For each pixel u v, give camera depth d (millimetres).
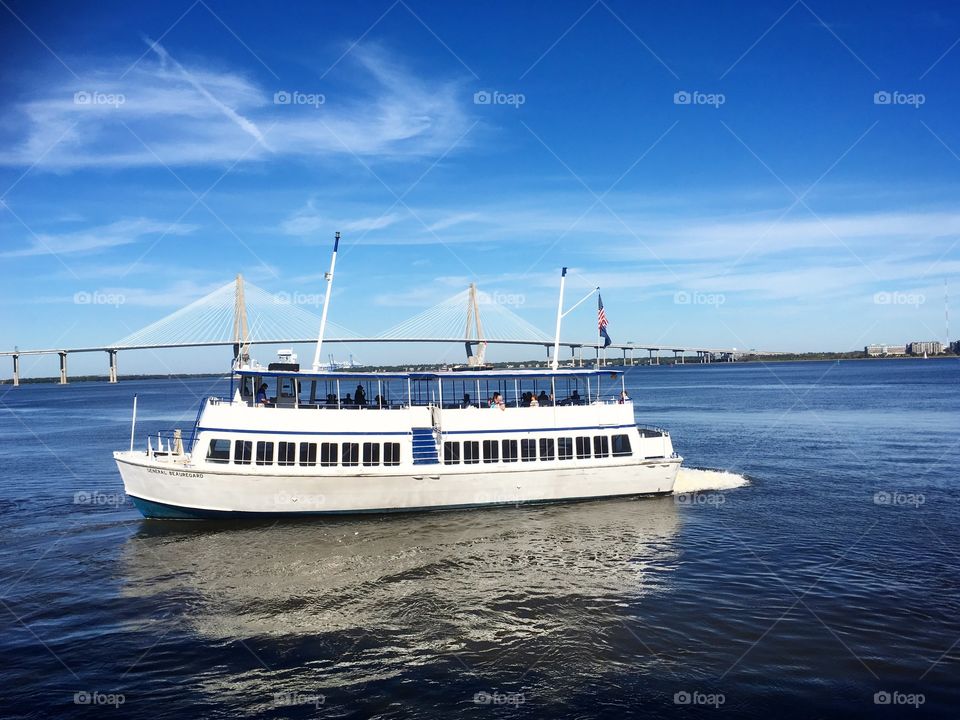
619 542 30391
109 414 126062
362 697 17484
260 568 27203
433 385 38000
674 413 99750
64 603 23875
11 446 73812
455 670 18781
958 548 28734
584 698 17266
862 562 27109
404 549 29500
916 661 18766
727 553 28641
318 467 33781
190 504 33156
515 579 25719
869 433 68750
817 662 18812
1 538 32094
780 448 59688
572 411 37875
